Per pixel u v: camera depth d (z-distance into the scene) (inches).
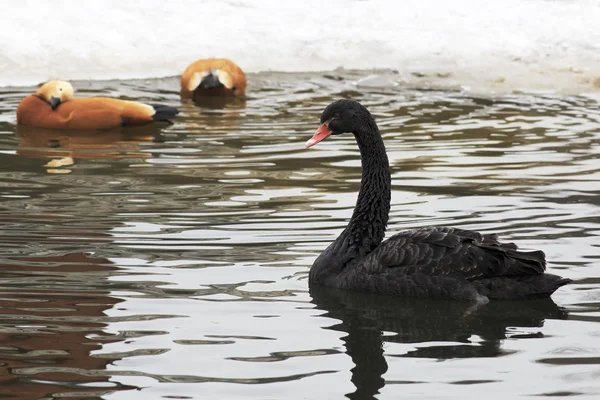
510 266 402.0
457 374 328.5
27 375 324.2
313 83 889.5
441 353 347.9
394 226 496.1
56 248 460.1
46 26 955.3
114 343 351.9
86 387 316.2
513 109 791.1
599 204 531.2
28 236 478.0
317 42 975.0
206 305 392.2
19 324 367.6
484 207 528.1
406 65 934.4
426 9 1044.5
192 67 836.0
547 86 876.0
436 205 533.6
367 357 343.9
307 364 337.1
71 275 423.2
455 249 408.5
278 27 999.6
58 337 356.2
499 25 1002.7
